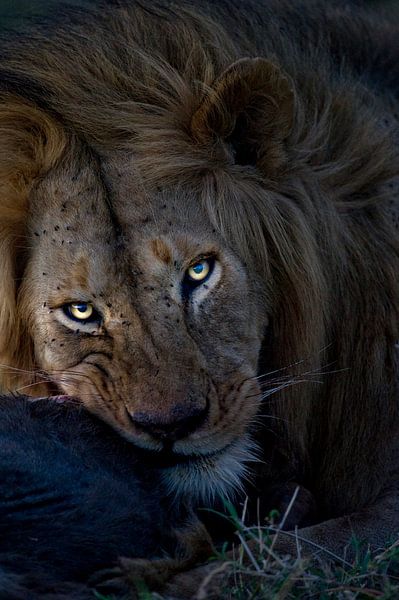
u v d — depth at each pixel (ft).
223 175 26.84
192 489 25.38
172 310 25.36
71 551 21.58
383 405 28.91
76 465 23.41
